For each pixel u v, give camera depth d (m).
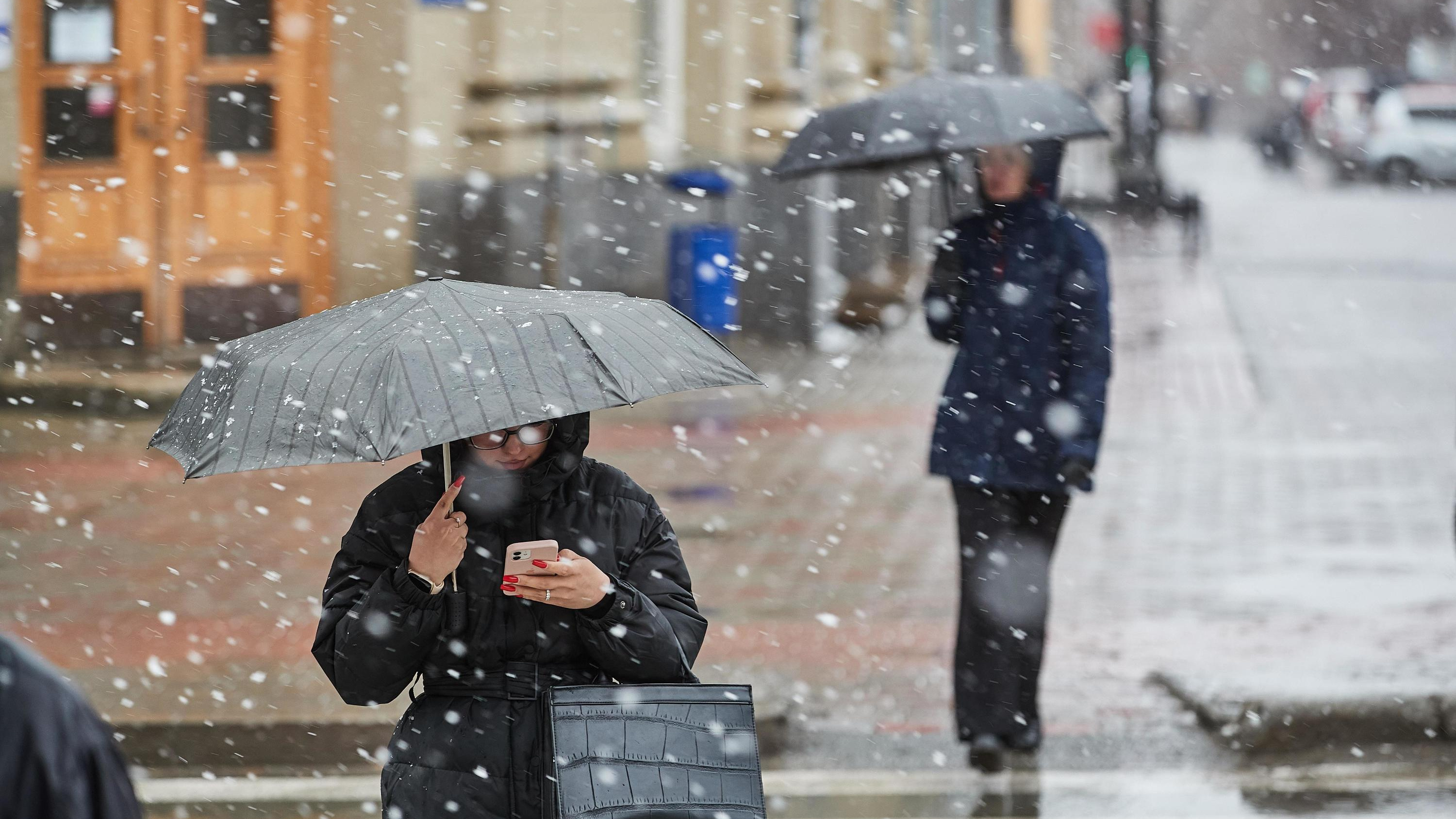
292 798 22.16
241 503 40.97
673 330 13.28
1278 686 24.78
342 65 59.44
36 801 8.48
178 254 58.53
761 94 69.75
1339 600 31.78
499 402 11.60
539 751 12.46
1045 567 23.05
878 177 87.00
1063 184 151.62
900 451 48.50
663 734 12.16
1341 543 36.75
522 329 12.19
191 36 58.41
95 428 49.19
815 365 65.31
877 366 65.56
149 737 23.64
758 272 69.31
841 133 25.06
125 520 38.78
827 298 70.56
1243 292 89.94
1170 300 86.69
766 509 40.53
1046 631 23.23
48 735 8.53
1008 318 22.80
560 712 12.03
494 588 12.86
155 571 33.97
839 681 27.17
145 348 58.12
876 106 24.86
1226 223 134.25
